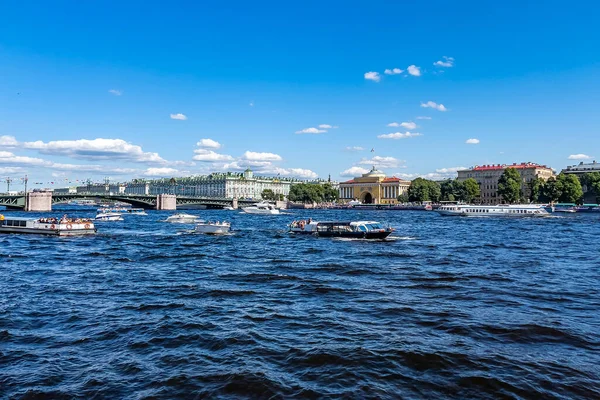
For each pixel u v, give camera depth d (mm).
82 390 15633
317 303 27266
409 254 50344
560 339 20422
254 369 17047
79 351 19281
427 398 14953
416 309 25578
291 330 21844
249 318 23906
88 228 78562
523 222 113250
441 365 17422
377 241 65750
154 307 26453
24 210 181750
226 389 15578
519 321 23047
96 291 31047
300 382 16094
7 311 25562
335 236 72562
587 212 174250
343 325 22531
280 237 73250
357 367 17281
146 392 15430
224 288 31828
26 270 40219
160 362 17953
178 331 21719
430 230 86812
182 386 15820
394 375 16625
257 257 48750
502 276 35906
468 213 146625
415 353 18453
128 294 30094
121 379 16453
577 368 17188
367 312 25078
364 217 148125
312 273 38094
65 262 45312
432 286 32156
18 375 16859
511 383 15891
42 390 15641
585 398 14984
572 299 28172
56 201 184875
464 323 22688
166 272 39031
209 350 19234
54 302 27797
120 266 42656
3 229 79562
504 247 57062
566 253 50844
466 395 15172
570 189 188125
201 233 81750
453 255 49281
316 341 20141
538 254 50031
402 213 185375
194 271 39469
